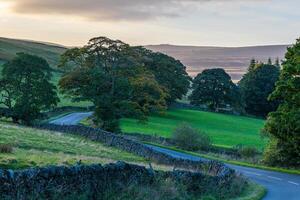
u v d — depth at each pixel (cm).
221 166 3259
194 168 3516
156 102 9469
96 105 7694
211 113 13488
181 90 13000
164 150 5900
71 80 8194
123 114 7969
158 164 3916
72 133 6362
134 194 1989
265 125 4912
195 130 6306
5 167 2058
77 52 9094
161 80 12412
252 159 5478
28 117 8000
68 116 10075
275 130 4766
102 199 1869
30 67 8288
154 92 9356
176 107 14000
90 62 9050
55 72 18412
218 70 14550
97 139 5703
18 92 8212
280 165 5012
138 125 9394
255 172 4459
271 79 14450
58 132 6244
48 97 8350
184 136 6247
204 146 6219
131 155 4609
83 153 3994
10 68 8250
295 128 4566
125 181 2039
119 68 9144
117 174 2009
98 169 1905
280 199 2894
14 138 4112
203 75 14588
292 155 4934
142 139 6938
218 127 10575
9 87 8250
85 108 11631
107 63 9112
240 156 5869
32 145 3881
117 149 5025
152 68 12394
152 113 11706
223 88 14362
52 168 1708
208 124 10962
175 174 2372
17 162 2181
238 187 2912
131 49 9331
